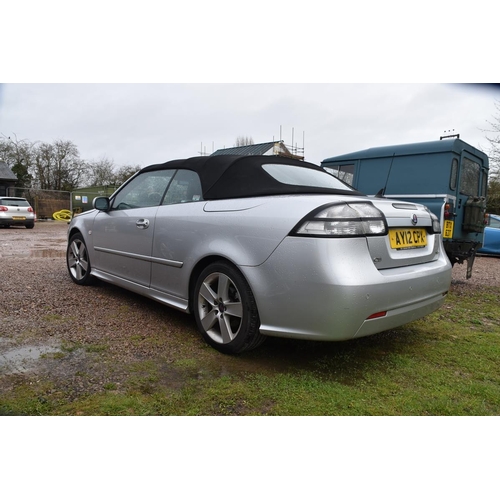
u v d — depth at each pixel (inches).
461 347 126.8
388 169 266.5
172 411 84.8
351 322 89.7
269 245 98.8
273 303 98.1
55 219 1101.7
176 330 133.7
